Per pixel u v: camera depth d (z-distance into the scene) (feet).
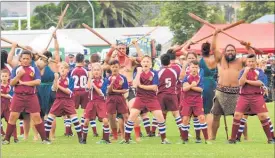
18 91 120.88
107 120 126.41
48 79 133.39
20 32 317.63
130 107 134.10
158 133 141.90
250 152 107.76
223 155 103.71
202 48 132.36
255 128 157.99
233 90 127.34
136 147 116.26
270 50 311.27
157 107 123.24
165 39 429.38
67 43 309.83
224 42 310.04
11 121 121.90
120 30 440.45
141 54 140.56
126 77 135.74
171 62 144.15
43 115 134.00
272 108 234.38
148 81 122.42
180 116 133.59
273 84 273.75
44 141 124.57
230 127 163.12
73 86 147.95
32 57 122.72
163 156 102.53
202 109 124.67
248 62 122.11
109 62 136.36
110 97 130.00
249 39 316.60
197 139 125.59
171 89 131.54
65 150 111.45
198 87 123.75
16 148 114.52
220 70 128.47
